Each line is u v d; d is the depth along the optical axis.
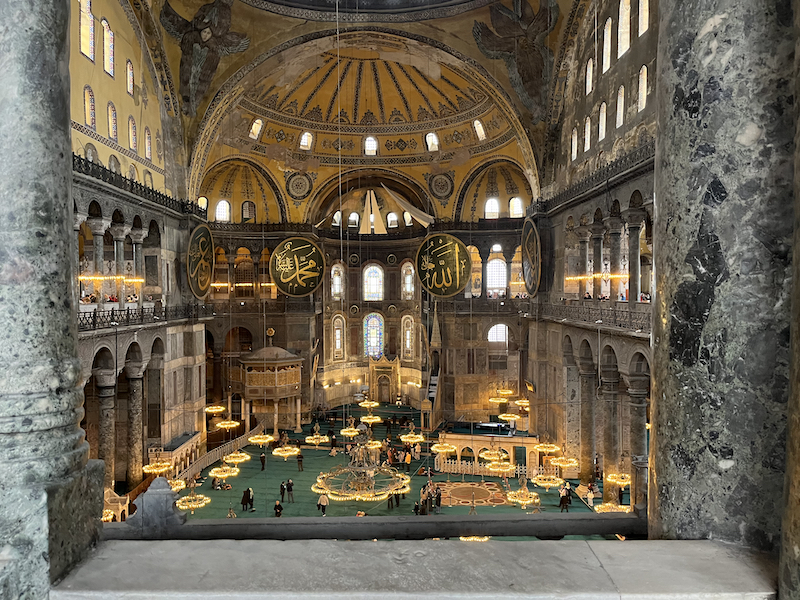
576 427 24.97
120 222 20.55
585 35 22.61
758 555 2.76
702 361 2.92
